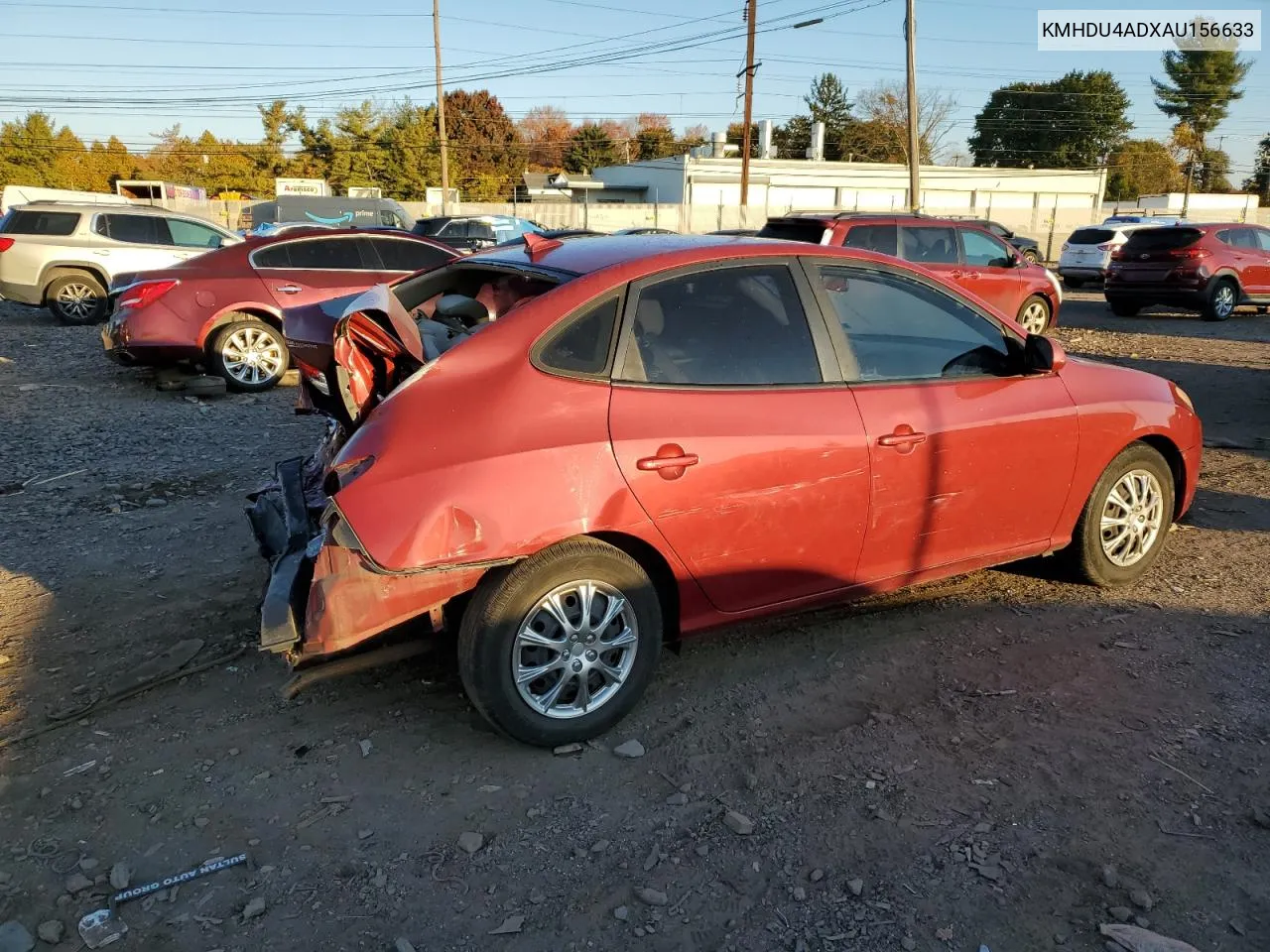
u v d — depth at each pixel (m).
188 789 3.04
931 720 3.42
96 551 5.04
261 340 9.41
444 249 10.19
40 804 2.97
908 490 3.70
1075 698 3.55
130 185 39.88
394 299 3.58
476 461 2.94
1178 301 16.67
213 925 2.49
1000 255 13.19
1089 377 4.29
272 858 2.74
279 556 3.34
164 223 15.17
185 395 9.24
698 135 84.06
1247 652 3.89
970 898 2.58
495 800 2.99
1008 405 3.94
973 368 3.98
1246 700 3.52
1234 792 3.00
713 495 3.28
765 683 3.69
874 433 3.57
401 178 65.81
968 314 4.01
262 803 2.97
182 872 2.68
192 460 6.86
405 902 2.58
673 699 3.58
